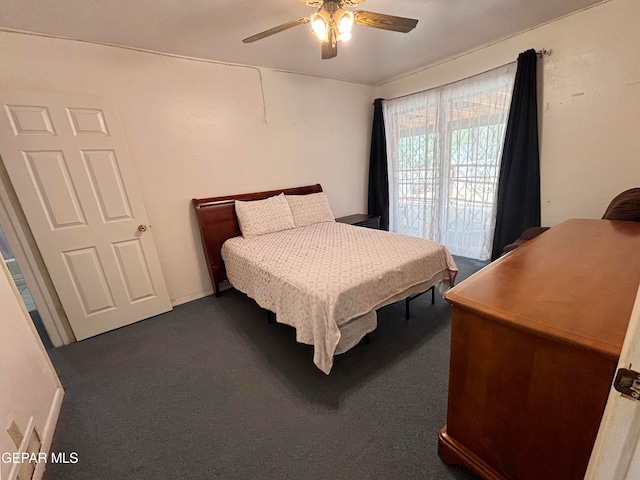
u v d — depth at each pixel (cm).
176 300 290
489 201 316
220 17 200
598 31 224
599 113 235
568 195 262
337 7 163
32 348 155
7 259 389
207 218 285
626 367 47
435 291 282
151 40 228
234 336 228
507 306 90
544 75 258
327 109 372
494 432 100
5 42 192
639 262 117
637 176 226
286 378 177
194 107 274
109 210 233
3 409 116
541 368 82
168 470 125
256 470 123
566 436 82
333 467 122
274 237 283
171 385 177
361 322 176
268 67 312
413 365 183
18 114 192
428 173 370
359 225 372
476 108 307
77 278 226
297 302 173
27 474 118
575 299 90
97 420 153
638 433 48
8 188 198
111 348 219
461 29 248
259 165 325
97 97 218
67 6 174
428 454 125
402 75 372
